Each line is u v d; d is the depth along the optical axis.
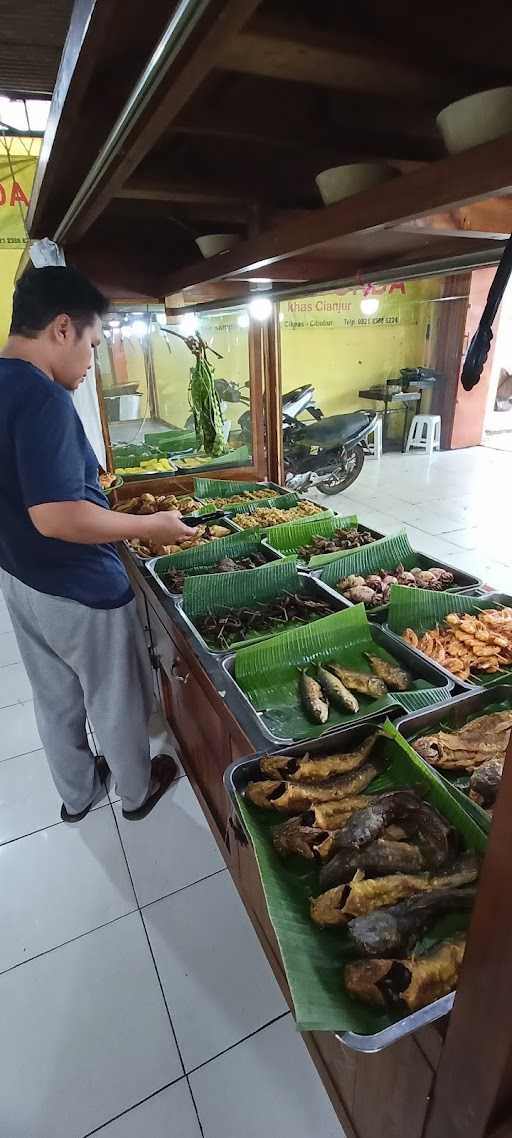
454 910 0.79
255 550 2.15
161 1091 1.18
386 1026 0.69
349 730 1.12
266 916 1.29
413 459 6.21
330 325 6.12
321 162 1.16
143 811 1.84
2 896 1.60
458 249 1.20
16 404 1.15
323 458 4.86
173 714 2.06
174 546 2.20
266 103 0.93
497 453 6.37
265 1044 1.25
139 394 2.80
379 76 0.77
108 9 0.66
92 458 1.51
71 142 1.06
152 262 2.25
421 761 0.99
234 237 1.54
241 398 2.92
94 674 1.56
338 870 0.87
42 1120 1.14
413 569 1.91
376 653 1.49
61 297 1.20
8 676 2.68
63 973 1.40
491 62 0.77
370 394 6.21
